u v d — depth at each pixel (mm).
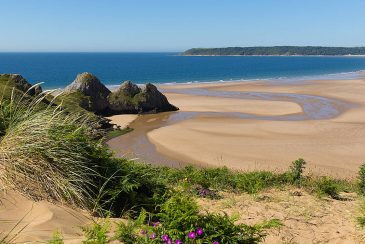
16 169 4477
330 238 5051
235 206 6250
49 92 5445
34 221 3812
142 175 5590
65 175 4680
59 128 5133
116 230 3918
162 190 5645
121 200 5055
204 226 3732
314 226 5461
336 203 7012
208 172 9320
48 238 3477
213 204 6395
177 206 3812
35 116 5125
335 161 18109
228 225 3777
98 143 5516
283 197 7176
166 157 18953
